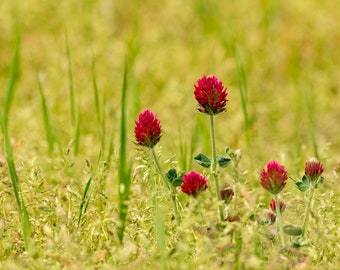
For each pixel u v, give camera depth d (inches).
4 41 619.2
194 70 565.0
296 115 503.8
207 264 241.4
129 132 439.2
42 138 436.1
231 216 252.2
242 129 469.1
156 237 266.1
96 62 564.1
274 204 268.7
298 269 242.8
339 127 494.3
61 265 257.3
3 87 536.4
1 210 303.3
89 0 660.7
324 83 551.5
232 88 537.3
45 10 653.3
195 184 250.5
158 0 705.6
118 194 296.5
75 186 315.6
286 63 581.0
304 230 261.6
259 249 254.5
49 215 277.6
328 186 323.9
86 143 415.8
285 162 386.6
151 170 274.5
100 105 511.5
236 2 682.2
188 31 640.4
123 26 665.6
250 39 602.9
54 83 531.2
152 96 530.0
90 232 276.2
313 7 673.0
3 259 271.7
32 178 293.1
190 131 459.5
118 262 252.2
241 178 307.7
